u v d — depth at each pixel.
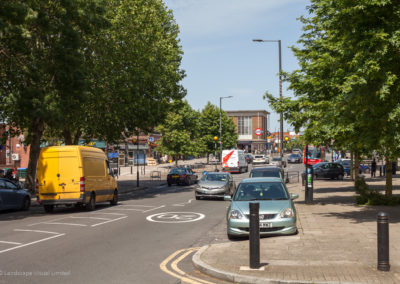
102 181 19.00
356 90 10.56
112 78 24.55
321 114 14.20
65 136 27.36
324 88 14.84
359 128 13.07
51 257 8.48
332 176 37.53
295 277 6.39
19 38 18.41
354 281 6.12
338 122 11.96
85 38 24.19
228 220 10.39
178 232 11.77
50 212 17.67
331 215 13.77
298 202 18.48
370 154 17.86
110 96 24.67
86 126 26.81
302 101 17.73
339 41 12.03
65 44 20.72
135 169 60.28
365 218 12.82
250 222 7.10
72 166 17.20
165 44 30.05
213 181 22.03
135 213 16.41
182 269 7.54
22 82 20.30
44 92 20.52
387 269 6.66
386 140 10.73
